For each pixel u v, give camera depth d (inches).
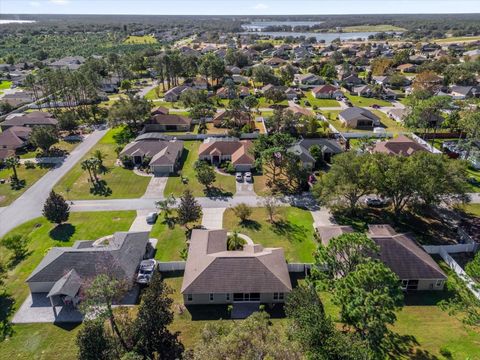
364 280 1204.5
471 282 1590.8
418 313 1549.0
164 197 2522.1
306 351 1044.5
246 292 1578.5
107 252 1738.4
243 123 4005.9
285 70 6274.6
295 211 2330.2
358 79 6003.9
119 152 3221.0
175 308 1584.6
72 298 1583.4
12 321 1523.1
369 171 2041.1
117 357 1223.5
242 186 2662.4
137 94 5595.5
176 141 3329.2
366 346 1139.9
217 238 1907.0
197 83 5802.2
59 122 3700.8
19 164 2906.0
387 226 1958.7
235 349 968.3
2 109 4549.7
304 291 1396.4
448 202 2172.7
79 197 2529.5
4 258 1916.8
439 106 3528.5
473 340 1392.7
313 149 2987.2
